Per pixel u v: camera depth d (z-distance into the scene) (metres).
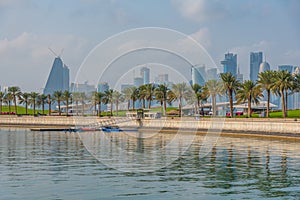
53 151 50.03
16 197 25.62
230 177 31.86
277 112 116.06
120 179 30.44
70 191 26.98
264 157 43.34
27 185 28.67
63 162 39.22
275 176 32.34
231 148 52.62
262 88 98.44
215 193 26.77
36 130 97.88
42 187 28.06
